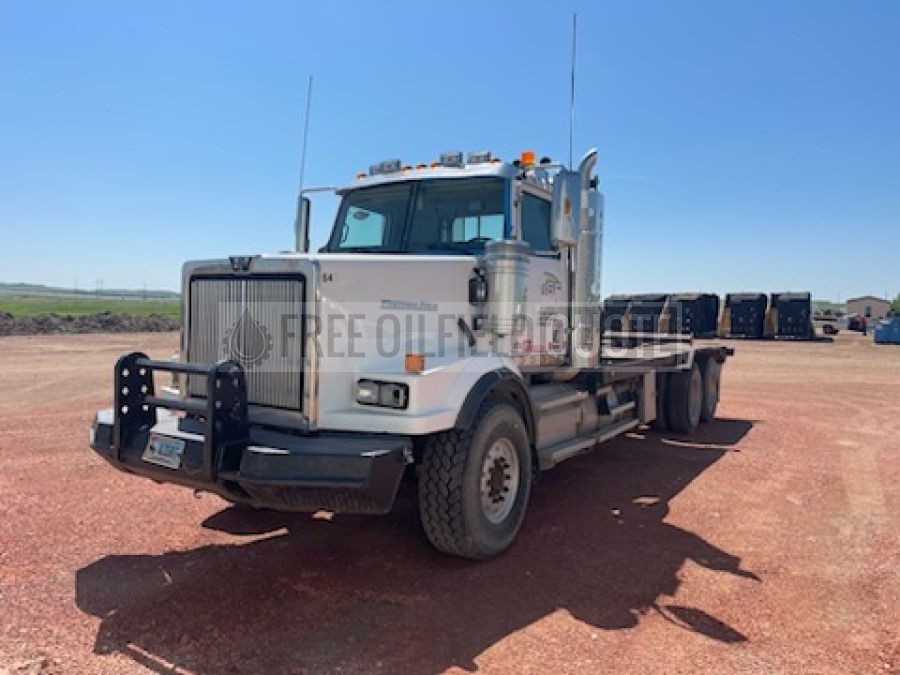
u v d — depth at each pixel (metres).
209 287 4.37
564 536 4.95
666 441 8.71
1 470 6.45
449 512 4.14
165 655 3.18
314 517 5.32
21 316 30.67
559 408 5.78
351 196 6.13
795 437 9.00
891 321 31.22
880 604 3.85
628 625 3.55
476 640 3.37
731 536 4.99
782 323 33.88
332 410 3.97
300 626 3.49
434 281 4.56
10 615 3.56
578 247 6.03
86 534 4.82
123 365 4.09
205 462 3.66
